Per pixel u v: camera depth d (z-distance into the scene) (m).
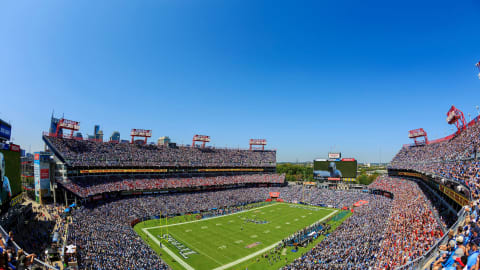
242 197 124.94
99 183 94.75
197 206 104.44
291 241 68.62
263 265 54.72
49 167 85.81
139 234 72.06
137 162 112.69
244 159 153.00
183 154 134.25
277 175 151.25
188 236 72.69
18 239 49.19
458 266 10.42
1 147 52.56
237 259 57.91
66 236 55.06
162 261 53.84
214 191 125.44
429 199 65.06
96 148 106.00
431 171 67.50
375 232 61.88
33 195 96.62
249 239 71.56
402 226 55.03
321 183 139.88
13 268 13.20
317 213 103.81
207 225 84.31
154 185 108.25
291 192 135.25
